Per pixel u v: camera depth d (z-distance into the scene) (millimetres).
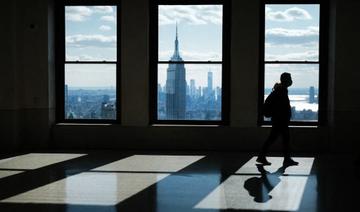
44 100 10352
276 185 6820
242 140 10055
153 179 7242
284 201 5918
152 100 10453
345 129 9719
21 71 10312
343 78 9664
